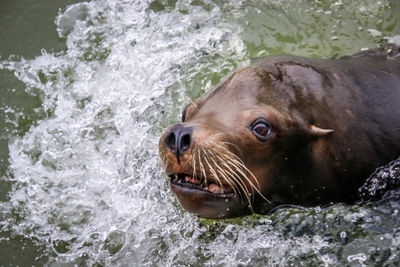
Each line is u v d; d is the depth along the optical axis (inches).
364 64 968.9
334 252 858.1
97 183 1056.8
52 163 1109.1
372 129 871.7
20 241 969.5
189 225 943.0
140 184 1005.2
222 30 1328.7
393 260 827.4
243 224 913.5
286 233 900.0
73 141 1144.8
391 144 883.4
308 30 1305.4
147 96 1194.0
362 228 878.4
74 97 1234.0
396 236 859.4
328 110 844.6
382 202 916.0
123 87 1234.6
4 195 1054.4
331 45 1255.5
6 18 1424.7
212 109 806.5
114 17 1412.4
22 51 1341.0
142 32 1362.0
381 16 1326.3
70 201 1035.9
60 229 988.6
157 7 1425.9
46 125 1181.7
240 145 768.3
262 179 811.4
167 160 748.0
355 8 1353.3
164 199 975.6
